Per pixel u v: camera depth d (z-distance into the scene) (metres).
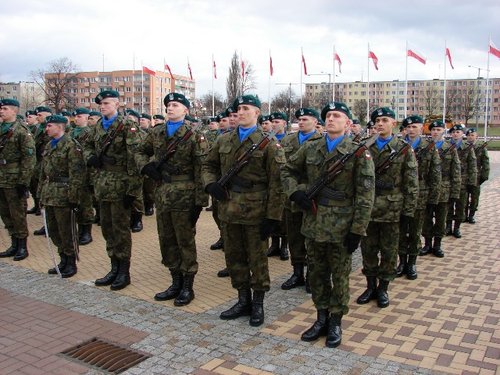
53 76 71.56
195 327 4.75
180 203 5.26
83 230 8.20
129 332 4.61
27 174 6.97
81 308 5.24
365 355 4.15
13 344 4.34
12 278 6.27
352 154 4.24
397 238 5.43
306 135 6.48
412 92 81.94
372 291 5.60
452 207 8.94
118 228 5.89
